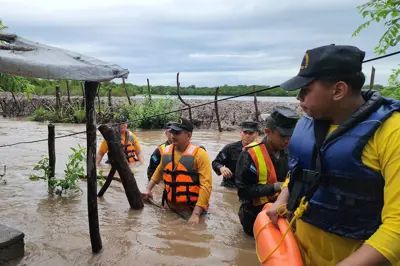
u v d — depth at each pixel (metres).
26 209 5.44
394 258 1.74
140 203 5.62
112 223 5.00
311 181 2.20
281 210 2.66
